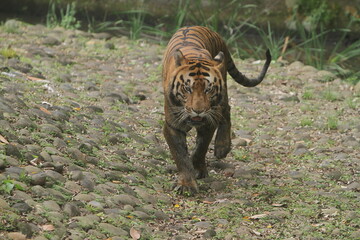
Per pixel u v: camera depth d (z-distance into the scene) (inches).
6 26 747.4
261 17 840.3
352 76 666.2
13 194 304.3
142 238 300.2
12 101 420.8
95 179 352.2
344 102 579.5
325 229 331.0
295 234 322.3
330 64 716.7
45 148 366.9
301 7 832.3
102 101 507.5
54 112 429.1
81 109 469.4
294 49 771.4
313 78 645.9
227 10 850.1
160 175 393.7
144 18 857.5
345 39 815.1
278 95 590.6
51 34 733.3
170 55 386.9
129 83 577.9
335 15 824.9
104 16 876.0
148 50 711.7
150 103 531.2
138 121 478.0
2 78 485.4
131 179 367.6
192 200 362.3
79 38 732.0
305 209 356.2
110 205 327.6
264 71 461.7
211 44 426.9
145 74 615.5
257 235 320.5
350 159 442.9
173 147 372.8
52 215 295.9
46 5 890.7
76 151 375.6
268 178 409.4
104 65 631.2
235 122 514.0
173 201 358.0
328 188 394.3
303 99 585.0
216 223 331.9
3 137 357.1
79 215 308.5
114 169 376.2
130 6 880.3
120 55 679.1
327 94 587.8
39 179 323.6
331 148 464.1
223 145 415.2
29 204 299.4
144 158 410.9
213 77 352.8
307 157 447.2
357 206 365.7
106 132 433.4
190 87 348.2
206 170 402.9
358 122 519.2
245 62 696.4
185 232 317.7
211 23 825.5
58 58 626.2
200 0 804.6
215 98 356.8
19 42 673.6
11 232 272.5
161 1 874.8
